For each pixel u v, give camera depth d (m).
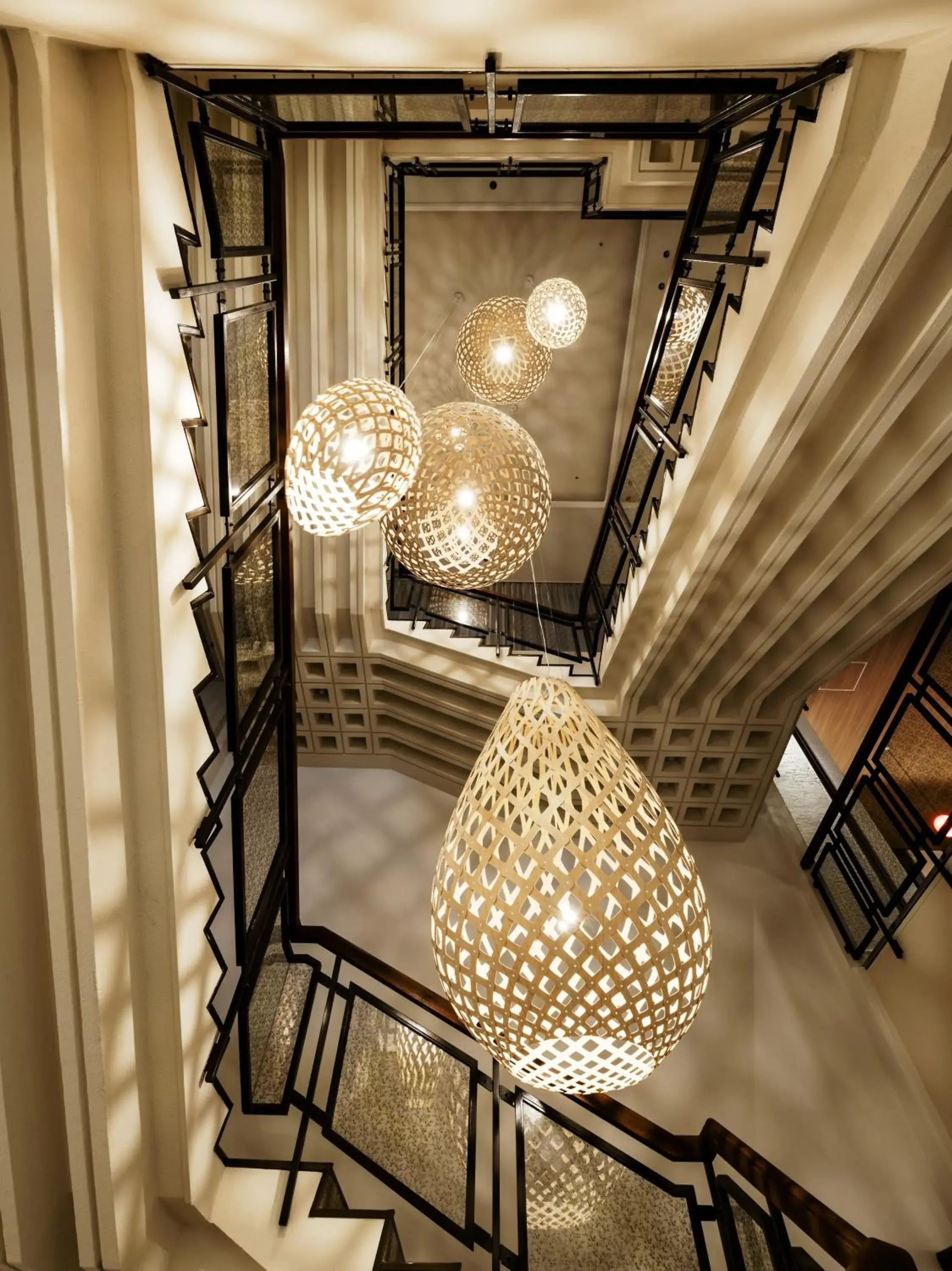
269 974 3.65
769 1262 2.75
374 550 4.80
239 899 2.96
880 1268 1.90
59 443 1.64
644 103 3.27
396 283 4.74
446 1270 2.79
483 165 4.52
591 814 1.58
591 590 5.45
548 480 2.46
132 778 2.18
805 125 2.13
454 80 1.89
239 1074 3.55
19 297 1.55
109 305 1.78
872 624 4.03
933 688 4.21
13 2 1.17
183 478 2.10
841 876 5.09
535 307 3.25
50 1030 2.30
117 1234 2.36
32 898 2.12
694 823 5.66
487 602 5.66
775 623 3.88
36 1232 2.30
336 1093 3.57
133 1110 2.37
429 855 5.42
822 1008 4.65
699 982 1.60
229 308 2.64
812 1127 4.11
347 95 1.95
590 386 5.99
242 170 2.40
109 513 1.91
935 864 4.05
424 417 2.47
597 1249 3.08
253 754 3.04
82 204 1.66
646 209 4.77
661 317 3.47
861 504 3.04
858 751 4.80
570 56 1.58
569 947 1.50
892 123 1.84
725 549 3.34
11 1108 2.15
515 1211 3.28
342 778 5.96
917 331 2.28
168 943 2.36
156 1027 2.45
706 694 4.86
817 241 2.24
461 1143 3.45
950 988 3.97
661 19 1.26
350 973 4.49
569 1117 3.96
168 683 2.13
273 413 2.95
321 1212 2.92
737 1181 3.86
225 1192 2.94
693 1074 4.31
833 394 2.64
